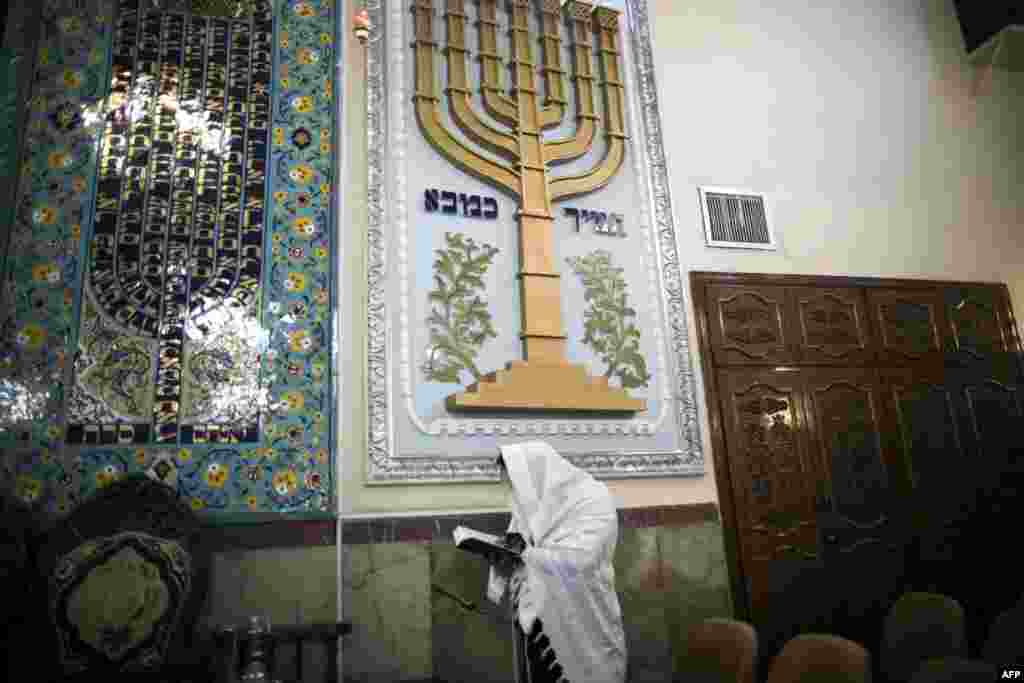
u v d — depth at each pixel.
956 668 1.91
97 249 2.50
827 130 3.81
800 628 2.97
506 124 3.17
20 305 2.39
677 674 2.50
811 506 3.14
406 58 3.07
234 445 2.45
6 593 1.97
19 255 2.43
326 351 2.62
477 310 2.88
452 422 2.71
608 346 3.04
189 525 2.20
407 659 2.40
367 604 2.41
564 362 2.89
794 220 3.58
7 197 2.45
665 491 2.96
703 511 2.97
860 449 3.31
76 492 2.28
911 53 4.18
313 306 2.65
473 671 2.45
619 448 2.92
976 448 3.50
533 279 2.95
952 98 4.17
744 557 2.98
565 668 2.18
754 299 3.37
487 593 2.42
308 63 2.91
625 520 2.84
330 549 2.42
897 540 3.23
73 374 2.37
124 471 2.33
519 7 3.30
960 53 4.29
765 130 3.68
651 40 3.58
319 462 2.51
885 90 4.03
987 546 3.36
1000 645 2.38
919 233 3.81
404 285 2.79
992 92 4.27
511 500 2.47
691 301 3.26
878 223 3.74
